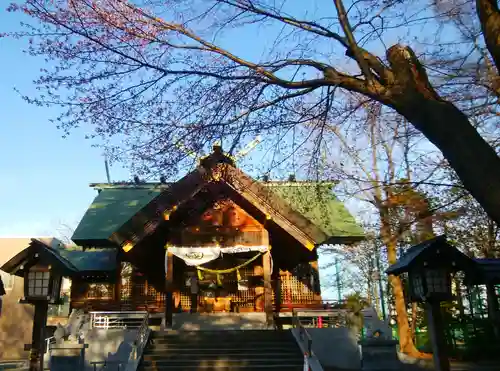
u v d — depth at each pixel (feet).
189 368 44.52
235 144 28.07
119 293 72.79
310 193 43.80
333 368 54.03
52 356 40.65
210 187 63.31
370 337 44.16
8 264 35.27
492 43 19.10
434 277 30.01
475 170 17.71
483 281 53.67
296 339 51.08
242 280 73.15
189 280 73.87
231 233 65.46
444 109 18.98
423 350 69.97
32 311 85.56
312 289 73.56
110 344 54.90
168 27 25.96
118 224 74.28
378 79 22.82
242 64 26.48
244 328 61.82
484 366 47.06
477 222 60.03
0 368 62.18
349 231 70.18
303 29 26.14
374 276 96.07
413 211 31.96
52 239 91.97
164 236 69.26
